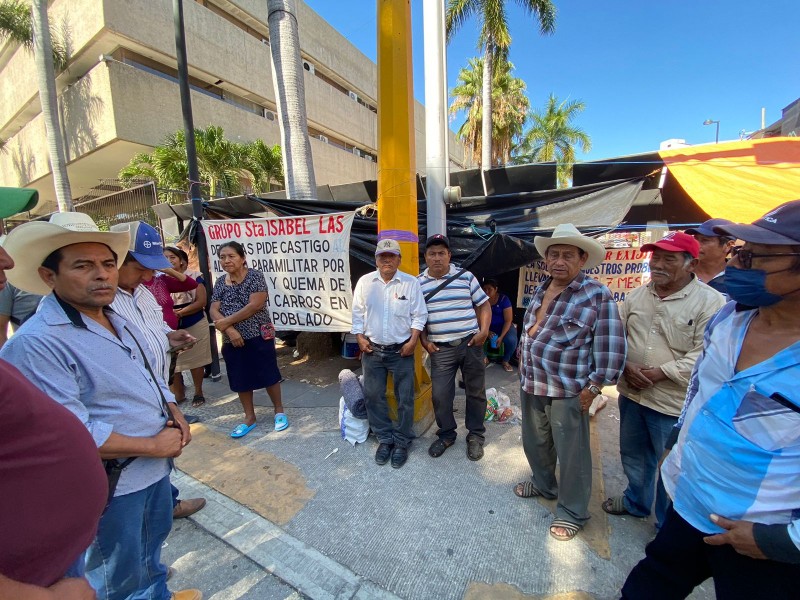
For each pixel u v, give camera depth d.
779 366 1.02
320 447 3.29
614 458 3.07
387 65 3.28
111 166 17.06
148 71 15.15
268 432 3.58
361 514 2.45
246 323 3.39
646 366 2.09
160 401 1.57
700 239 2.55
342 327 4.40
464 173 5.00
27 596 0.75
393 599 1.86
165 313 3.72
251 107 19.97
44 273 1.31
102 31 13.29
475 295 3.02
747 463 1.05
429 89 3.87
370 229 4.78
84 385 1.30
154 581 1.68
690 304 1.96
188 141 4.77
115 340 1.41
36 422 0.79
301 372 5.39
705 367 1.24
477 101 21.69
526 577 1.95
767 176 3.97
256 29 19.77
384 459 3.00
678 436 1.37
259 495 2.66
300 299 4.55
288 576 2.01
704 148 4.30
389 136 3.35
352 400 3.34
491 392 3.88
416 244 3.54
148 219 9.97
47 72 12.23
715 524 1.14
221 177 14.01
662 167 4.31
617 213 4.21
